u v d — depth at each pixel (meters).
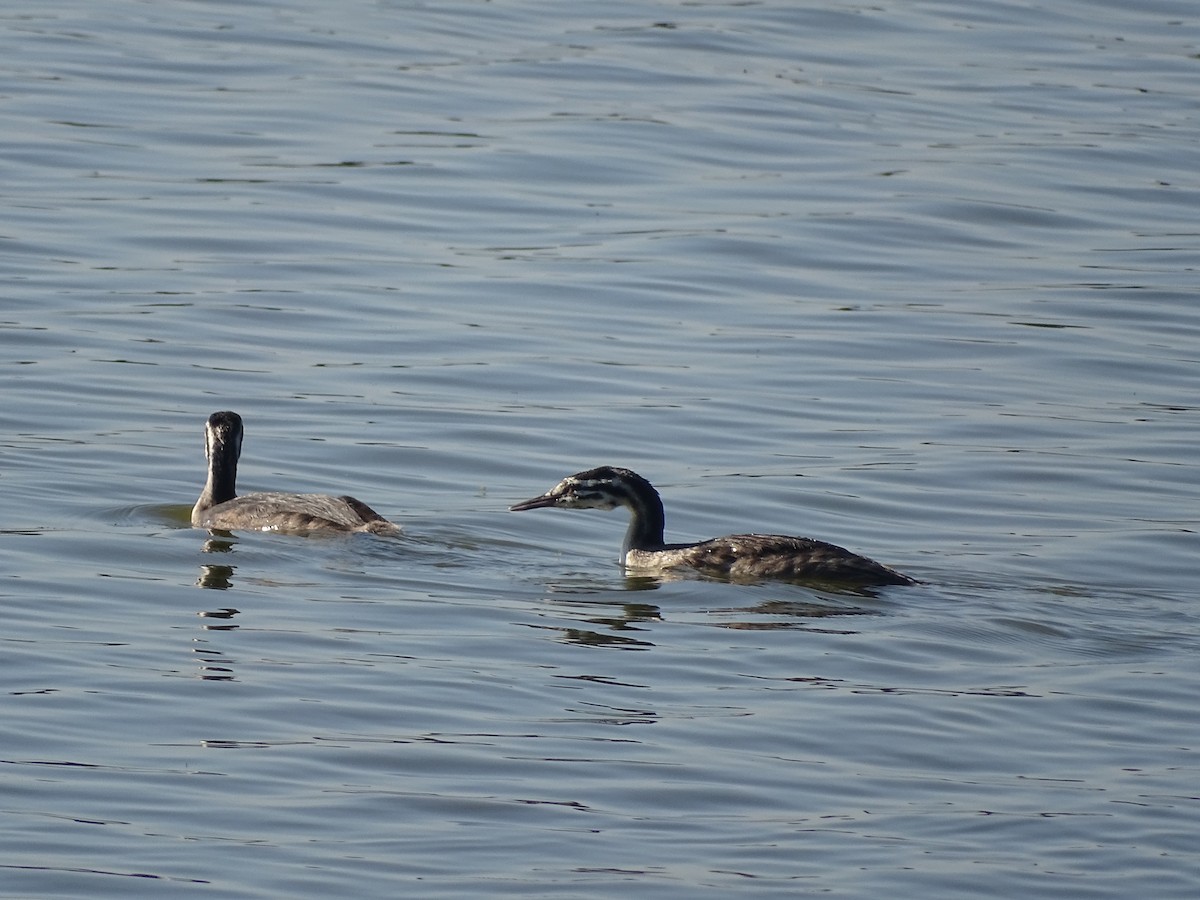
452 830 13.37
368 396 26.20
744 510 22.62
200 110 39.06
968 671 17.02
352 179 35.75
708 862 12.99
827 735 15.35
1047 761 14.95
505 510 22.45
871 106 41.94
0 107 37.94
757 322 30.17
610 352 28.48
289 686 15.95
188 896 12.20
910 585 19.75
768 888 12.59
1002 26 48.97
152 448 23.72
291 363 27.34
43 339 27.38
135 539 20.23
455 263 32.06
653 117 40.31
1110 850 13.29
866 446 25.17
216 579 18.97
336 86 41.22
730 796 14.09
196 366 26.92
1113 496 23.50
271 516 20.86
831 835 13.46
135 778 13.97
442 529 21.52
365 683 16.11
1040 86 44.03
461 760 14.55
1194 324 30.72
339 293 30.27
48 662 16.20
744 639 17.73
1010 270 33.06
